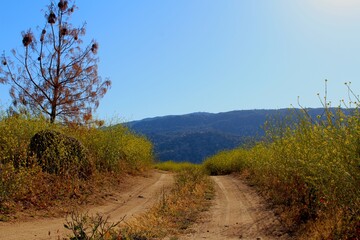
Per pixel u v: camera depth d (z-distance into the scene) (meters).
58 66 21.88
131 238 8.23
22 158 14.20
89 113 22.16
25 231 9.41
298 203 11.23
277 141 14.23
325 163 8.33
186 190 16.28
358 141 7.13
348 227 7.49
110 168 20.45
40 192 13.14
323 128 8.37
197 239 8.98
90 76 22.30
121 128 23.25
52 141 16.25
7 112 17.33
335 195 7.98
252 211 12.64
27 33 21.05
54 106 21.77
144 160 27.47
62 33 21.59
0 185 11.52
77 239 7.27
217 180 24.19
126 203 14.59
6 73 20.97
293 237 9.02
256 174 21.22
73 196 14.07
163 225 10.19
